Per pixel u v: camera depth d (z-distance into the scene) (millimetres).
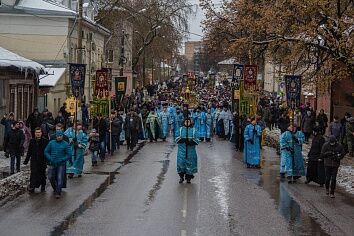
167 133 42469
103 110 32094
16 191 17719
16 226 12969
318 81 25219
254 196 17562
